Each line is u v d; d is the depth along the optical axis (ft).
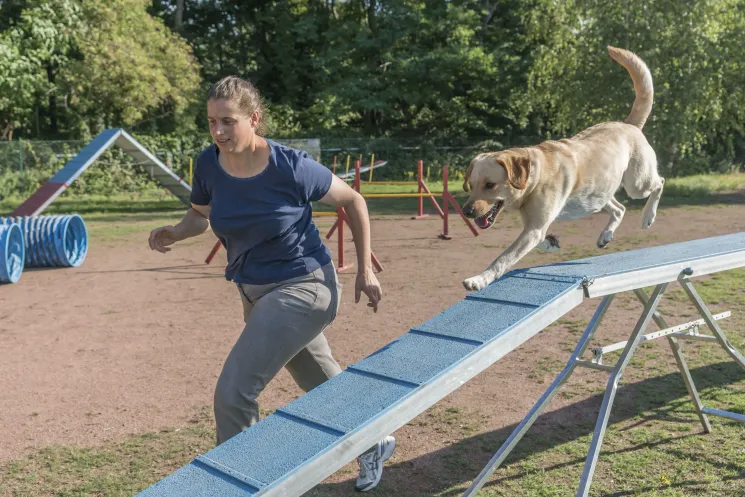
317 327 10.34
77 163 50.01
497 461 11.57
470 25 101.45
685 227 46.50
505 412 15.93
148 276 35.91
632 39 66.49
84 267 39.17
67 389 18.71
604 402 11.43
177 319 26.45
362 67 103.91
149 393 18.25
